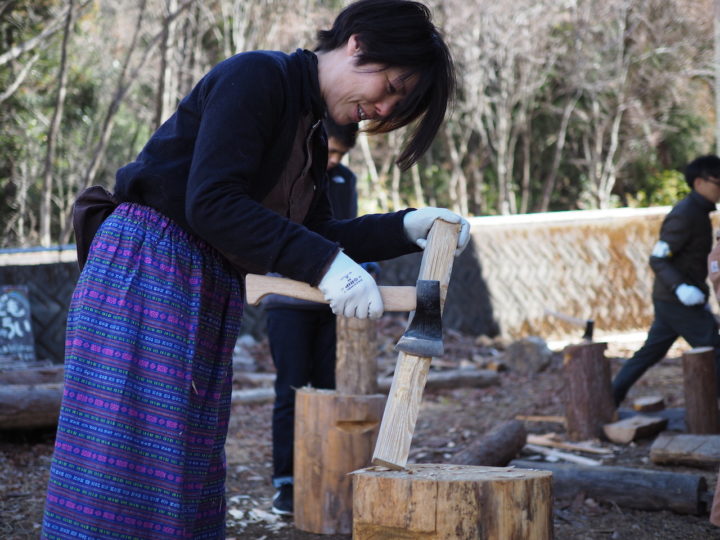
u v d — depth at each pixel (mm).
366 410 3623
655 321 5707
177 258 1942
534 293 10406
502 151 22734
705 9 20891
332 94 2018
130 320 1876
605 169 23344
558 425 5910
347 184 4168
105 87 17422
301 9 15992
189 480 1948
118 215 1972
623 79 22141
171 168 1952
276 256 1835
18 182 16969
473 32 20281
